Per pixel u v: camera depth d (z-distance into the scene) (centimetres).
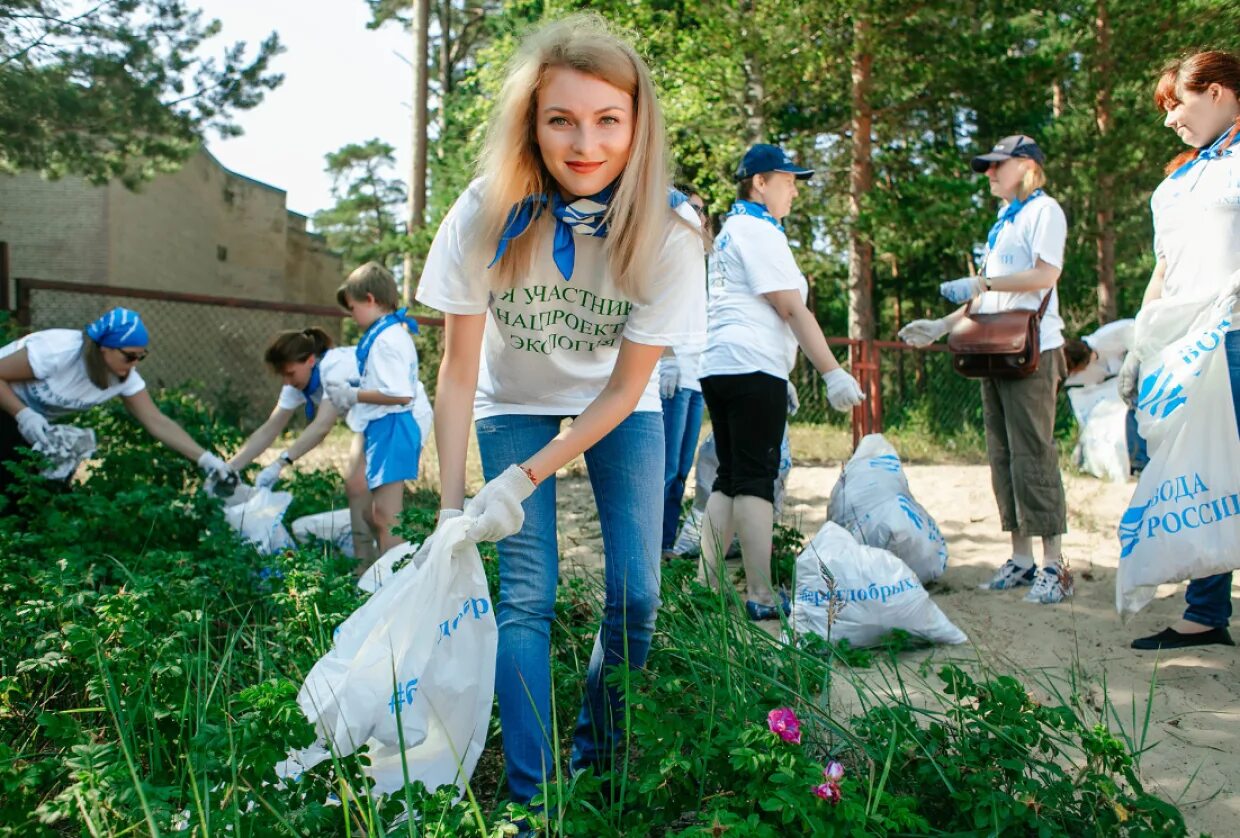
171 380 1627
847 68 1550
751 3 1491
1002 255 436
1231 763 268
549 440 250
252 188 2219
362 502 471
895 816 205
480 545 332
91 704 272
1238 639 360
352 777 216
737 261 395
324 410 491
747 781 215
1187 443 323
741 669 272
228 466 493
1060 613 401
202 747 206
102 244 1697
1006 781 228
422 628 222
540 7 1547
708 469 529
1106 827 213
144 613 275
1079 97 1808
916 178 1580
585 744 247
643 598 241
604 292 228
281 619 331
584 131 208
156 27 1146
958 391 1091
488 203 220
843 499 462
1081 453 768
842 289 2586
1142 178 1680
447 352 238
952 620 393
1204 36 1514
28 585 319
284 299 2323
